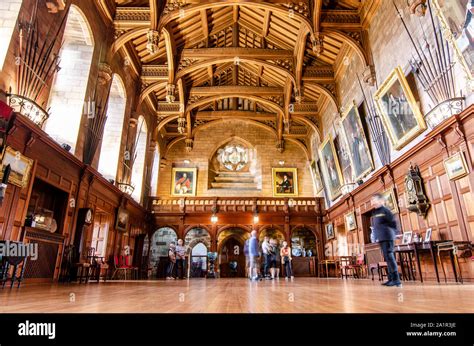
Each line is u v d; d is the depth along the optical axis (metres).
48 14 8.74
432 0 7.83
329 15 13.67
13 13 7.50
